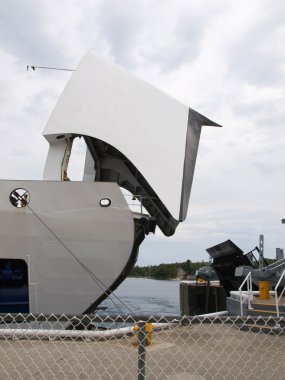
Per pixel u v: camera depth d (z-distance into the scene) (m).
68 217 10.26
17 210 10.18
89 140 12.58
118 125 11.52
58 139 11.69
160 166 11.23
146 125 11.66
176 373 5.43
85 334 7.01
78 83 12.00
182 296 22.88
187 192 11.09
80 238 10.24
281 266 12.19
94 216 10.32
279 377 5.25
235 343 7.16
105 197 10.39
